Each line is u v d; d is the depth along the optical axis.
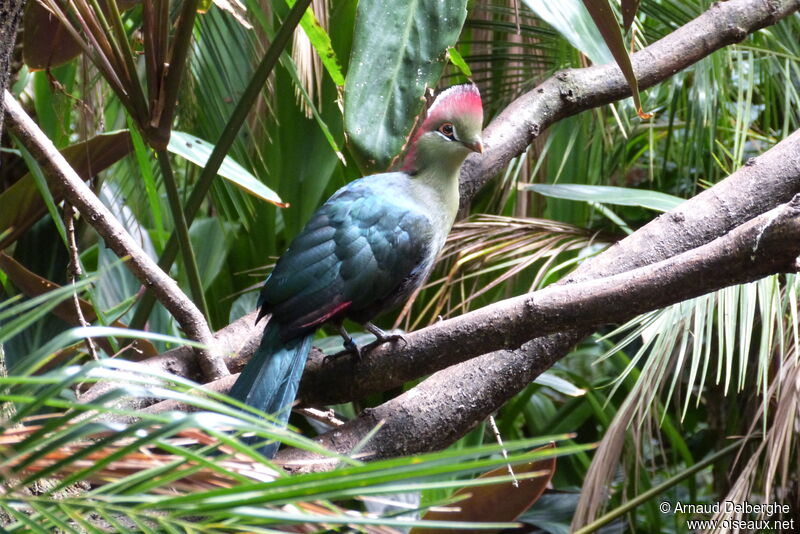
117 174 6.00
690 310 4.44
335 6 5.73
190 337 3.77
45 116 5.59
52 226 4.93
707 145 6.73
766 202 4.13
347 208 3.98
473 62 6.47
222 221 6.54
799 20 6.46
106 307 5.14
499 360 3.65
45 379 1.35
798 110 6.19
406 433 3.48
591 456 7.07
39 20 4.19
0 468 1.34
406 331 4.83
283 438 1.40
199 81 5.34
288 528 1.65
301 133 6.30
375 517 1.52
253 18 5.50
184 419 1.35
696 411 7.40
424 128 4.25
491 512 4.11
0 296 4.75
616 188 5.38
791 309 4.33
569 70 5.11
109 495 1.43
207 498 1.39
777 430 4.42
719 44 5.04
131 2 4.44
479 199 6.84
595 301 3.06
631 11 2.96
